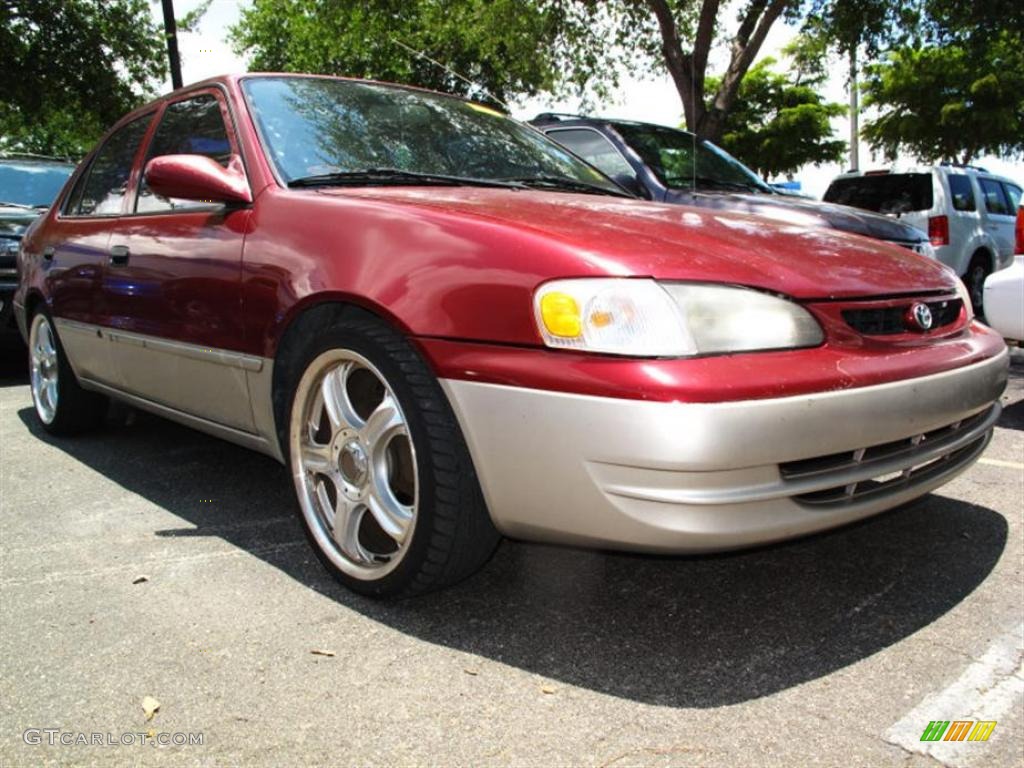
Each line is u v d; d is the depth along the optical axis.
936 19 12.32
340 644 2.35
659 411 1.97
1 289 5.95
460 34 20.22
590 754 1.87
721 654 2.28
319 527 2.73
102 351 3.82
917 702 2.05
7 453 4.32
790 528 2.14
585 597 2.62
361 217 2.59
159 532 3.20
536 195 2.93
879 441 2.26
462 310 2.24
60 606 2.59
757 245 2.49
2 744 1.93
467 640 2.37
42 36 17.95
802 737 1.92
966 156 25.98
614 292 2.07
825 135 30.91
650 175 6.33
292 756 1.88
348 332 2.48
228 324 2.93
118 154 4.09
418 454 2.32
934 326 2.64
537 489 2.15
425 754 1.88
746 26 12.52
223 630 2.43
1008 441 4.39
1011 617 2.46
